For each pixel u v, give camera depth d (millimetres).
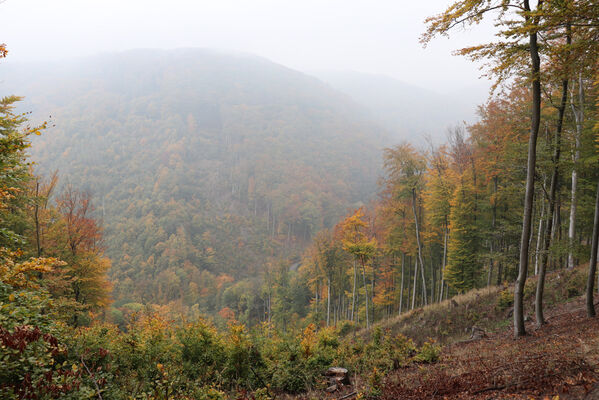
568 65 7723
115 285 70125
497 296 18359
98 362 6230
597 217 10703
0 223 13797
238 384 7066
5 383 3922
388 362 8695
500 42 8195
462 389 4895
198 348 7918
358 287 35562
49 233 17953
